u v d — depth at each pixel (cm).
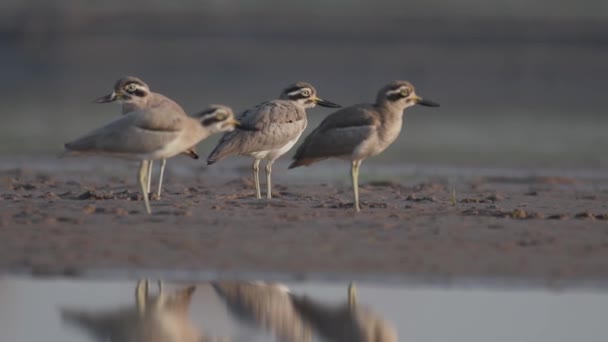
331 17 6494
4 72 6050
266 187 2008
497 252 1356
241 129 1691
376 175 2345
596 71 5694
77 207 1596
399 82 1566
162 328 1175
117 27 6481
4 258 1305
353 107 1570
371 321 1198
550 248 1379
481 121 3803
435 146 2970
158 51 6194
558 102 4722
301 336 1152
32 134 3158
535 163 2617
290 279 1255
